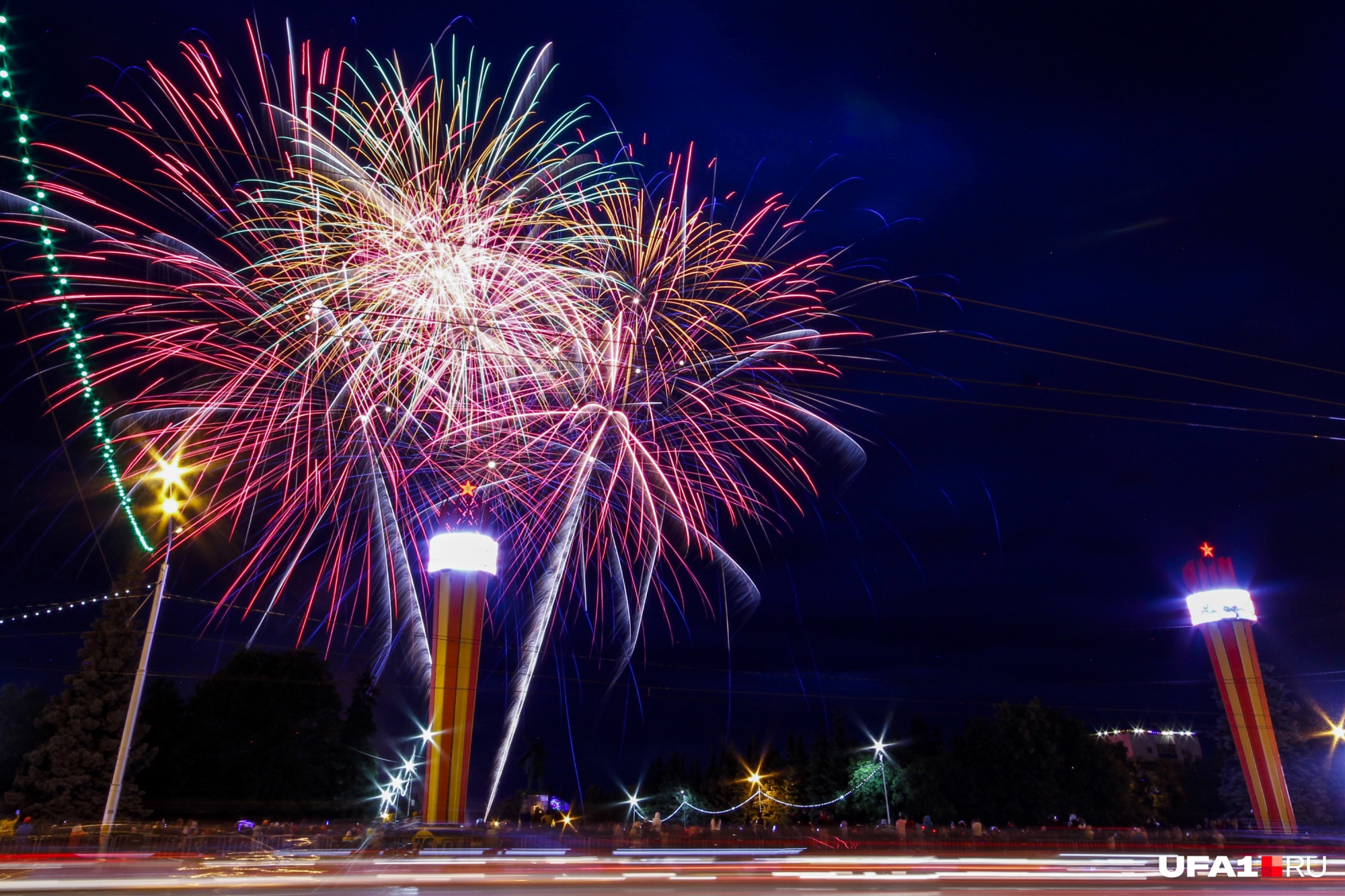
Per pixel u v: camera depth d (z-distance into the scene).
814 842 33.97
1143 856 26.73
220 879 18.08
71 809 35.97
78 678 37.41
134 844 26.64
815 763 70.31
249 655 46.94
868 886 18.88
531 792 68.88
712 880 19.31
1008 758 57.09
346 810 47.88
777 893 17.30
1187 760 72.44
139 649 38.38
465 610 39.88
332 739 47.47
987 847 33.19
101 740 37.16
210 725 45.16
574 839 33.62
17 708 46.75
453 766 38.22
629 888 17.58
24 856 23.03
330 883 17.58
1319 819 51.97
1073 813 55.69
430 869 20.89
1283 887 20.41
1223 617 47.00
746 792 80.38
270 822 40.25
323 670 48.06
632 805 93.25
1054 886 19.56
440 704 38.84
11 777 45.66
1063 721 58.97
